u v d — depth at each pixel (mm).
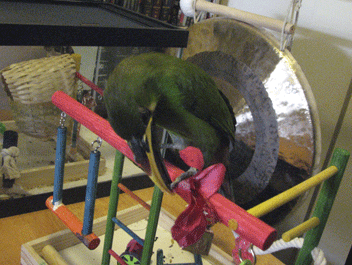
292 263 1486
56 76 1183
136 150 472
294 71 1007
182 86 548
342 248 1326
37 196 1104
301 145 1017
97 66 1430
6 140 1062
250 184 1199
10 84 1177
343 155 794
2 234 997
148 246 663
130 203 1229
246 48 1126
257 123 1134
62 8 1104
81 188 1182
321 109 1308
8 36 738
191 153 533
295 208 1052
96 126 658
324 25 1256
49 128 1287
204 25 1251
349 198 1275
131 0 1404
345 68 1218
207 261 999
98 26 844
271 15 1407
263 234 466
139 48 1480
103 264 850
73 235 979
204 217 542
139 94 490
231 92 1212
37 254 848
